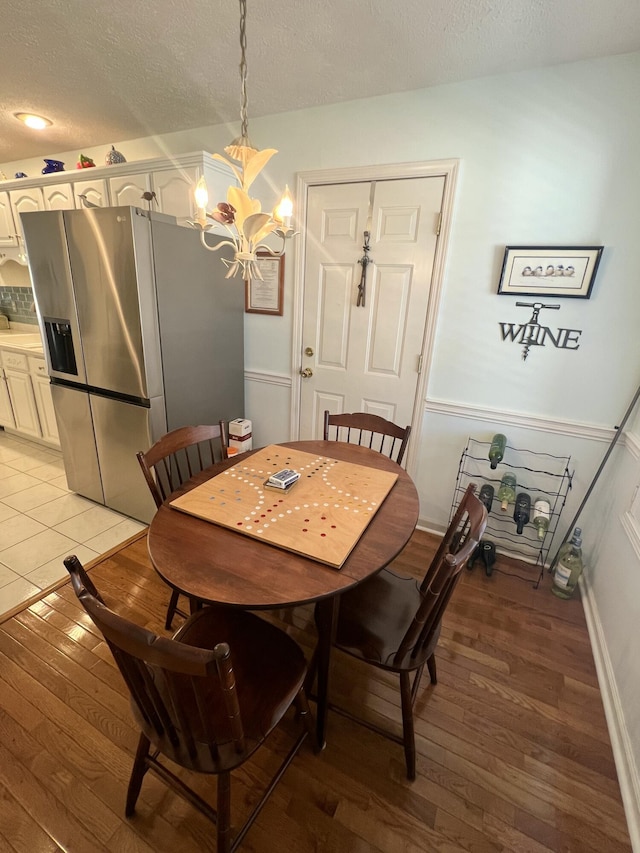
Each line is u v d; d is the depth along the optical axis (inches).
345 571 41.1
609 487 78.5
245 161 45.9
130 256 77.0
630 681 54.6
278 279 104.0
